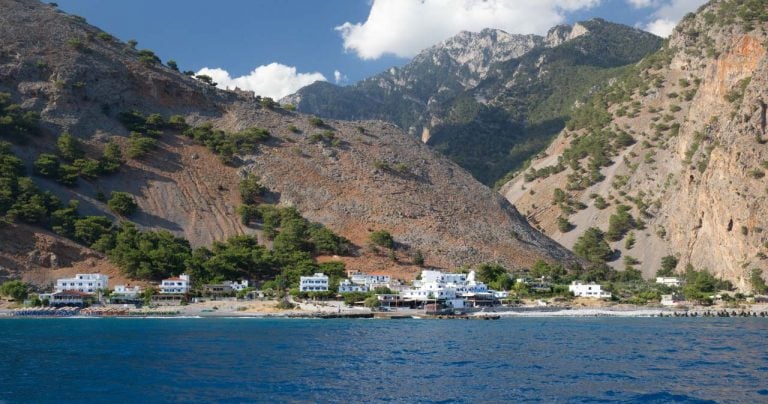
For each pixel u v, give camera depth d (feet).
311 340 463.42
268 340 463.83
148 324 588.91
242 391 288.51
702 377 314.35
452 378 315.78
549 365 350.84
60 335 492.54
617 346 426.51
